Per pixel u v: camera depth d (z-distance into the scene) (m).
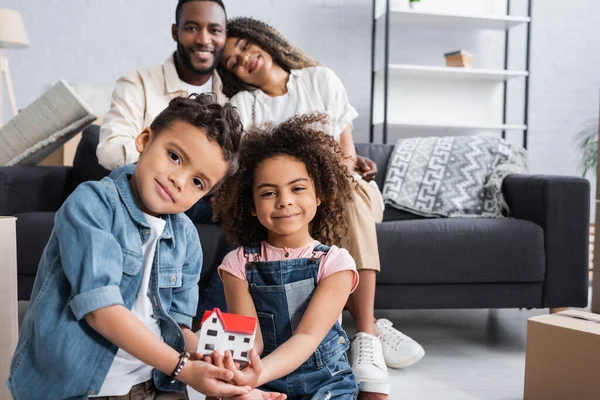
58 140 2.22
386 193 2.34
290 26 3.87
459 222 1.93
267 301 1.18
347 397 1.17
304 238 1.22
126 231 0.92
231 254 1.23
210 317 0.90
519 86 4.11
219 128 0.91
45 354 0.86
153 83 1.98
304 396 1.17
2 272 1.11
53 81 3.70
